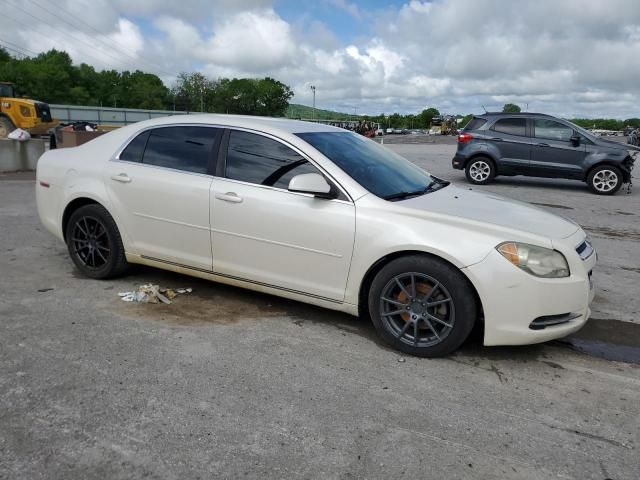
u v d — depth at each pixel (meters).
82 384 3.16
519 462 2.61
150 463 2.50
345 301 3.91
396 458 2.60
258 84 142.25
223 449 2.62
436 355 3.66
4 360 3.42
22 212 8.29
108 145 4.97
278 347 3.76
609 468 2.59
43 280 5.01
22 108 27.14
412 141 47.38
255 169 4.22
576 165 12.59
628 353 3.89
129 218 4.71
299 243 3.97
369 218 3.76
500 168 13.43
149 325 4.05
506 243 3.50
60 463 2.48
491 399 3.19
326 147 4.25
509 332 3.49
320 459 2.57
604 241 7.63
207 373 3.35
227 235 4.25
